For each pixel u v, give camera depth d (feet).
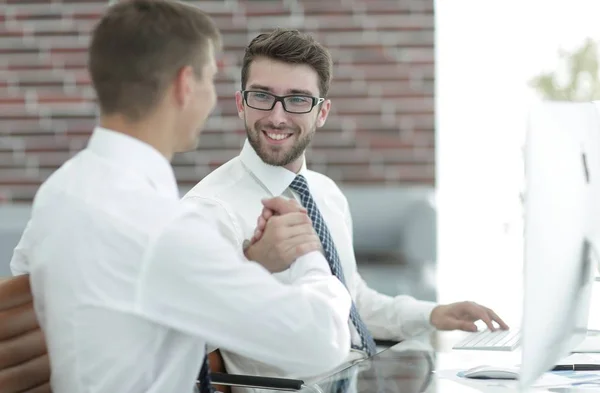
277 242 6.35
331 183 9.41
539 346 4.79
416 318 8.74
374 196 19.10
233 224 8.09
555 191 4.86
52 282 5.49
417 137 20.34
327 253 8.12
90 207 5.41
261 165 8.30
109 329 5.35
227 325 5.43
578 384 6.26
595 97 20.40
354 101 20.33
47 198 5.65
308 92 8.24
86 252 5.36
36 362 5.97
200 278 5.35
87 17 20.04
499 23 20.49
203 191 8.29
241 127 20.30
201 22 5.75
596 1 20.20
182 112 5.75
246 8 20.21
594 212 5.65
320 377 7.50
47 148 20.16
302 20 20.20
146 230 5.34
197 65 5.73
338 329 5.81
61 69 20.10
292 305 5.57
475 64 20.49
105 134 5.63
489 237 19.04
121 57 5.56
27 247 6.04
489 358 7.14
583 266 5.57
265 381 6.94
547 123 4.95
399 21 20.16
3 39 20.03
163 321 5.37
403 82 20.27
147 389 5.52
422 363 6.99
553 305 4.90
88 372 5.41
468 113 20.45
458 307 8.47
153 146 5.70
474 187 20.22
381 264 18.45
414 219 18.60
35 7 20.02
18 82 20.11
